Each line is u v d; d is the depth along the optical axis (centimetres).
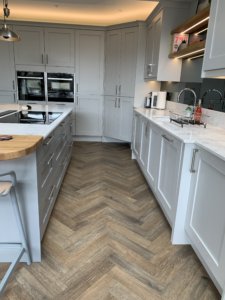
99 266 166
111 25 443
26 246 156
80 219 222
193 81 290
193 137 176
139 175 336
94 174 333
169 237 200
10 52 455
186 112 280
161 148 229
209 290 150
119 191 284
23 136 141
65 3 379
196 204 166
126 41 431
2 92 474
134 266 167
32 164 145
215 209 140
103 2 364
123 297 142
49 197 199
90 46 466
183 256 179
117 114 476
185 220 184
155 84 439
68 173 332
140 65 428
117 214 233
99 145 496
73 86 484
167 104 394
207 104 253
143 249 185
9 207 152
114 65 459
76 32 457
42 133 159
